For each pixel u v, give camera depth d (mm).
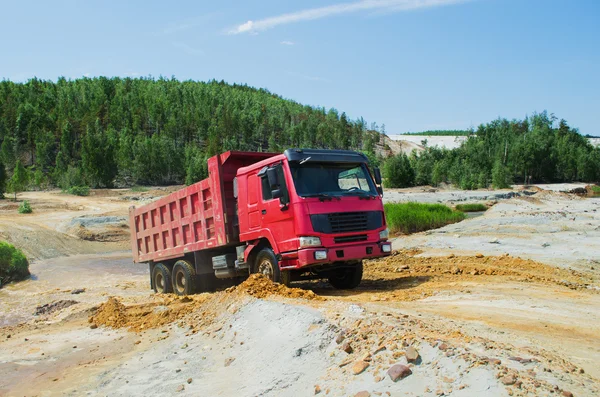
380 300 9125
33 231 35031
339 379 4945
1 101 132375
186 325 8953
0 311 14367
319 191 9836
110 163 92062
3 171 61969
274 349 6320
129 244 36125
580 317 7312
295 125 153125
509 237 17469
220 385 5918
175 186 93188
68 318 11594
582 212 24531
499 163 75938
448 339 5152
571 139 123250
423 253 16625
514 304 8297
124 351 8266
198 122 132250
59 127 118250
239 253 11273
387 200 48250
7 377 7574
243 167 11680
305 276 10844
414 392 4227
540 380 4016
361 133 166000
